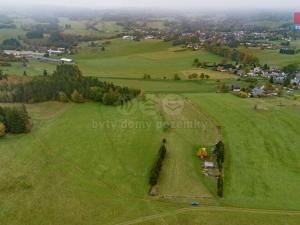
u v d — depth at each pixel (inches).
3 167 3587.6
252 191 3302.2
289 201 3159.5
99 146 4156.0
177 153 4023.1
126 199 3132.4
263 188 3356.3
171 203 3093.0
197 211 2984.7
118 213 2925.7
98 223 2790.4
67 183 3341.5
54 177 3437.5
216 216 2920.8
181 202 3112.7
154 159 3892.7
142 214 2925.7
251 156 3991.1
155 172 3405.5
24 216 2829.7
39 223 2755.9
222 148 3949.3
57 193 3164.4
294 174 3629.4
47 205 2982.3
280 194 3265.3
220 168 3651.6
